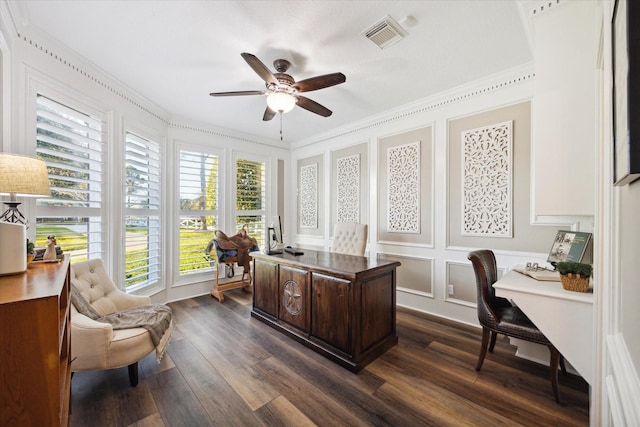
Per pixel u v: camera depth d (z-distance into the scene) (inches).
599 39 52.2
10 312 34.1
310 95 125.3
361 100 131.7
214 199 169.9
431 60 96.9
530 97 102.9
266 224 195.2
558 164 64.6
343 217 172.4
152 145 137.4
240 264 159.8
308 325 100.0
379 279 94.7
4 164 56.4
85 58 94.8
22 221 75.9
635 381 27.2
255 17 75.3
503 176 110.0
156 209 140.1
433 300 130.9
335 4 70.8
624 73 26.7
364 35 83.0
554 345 64.1
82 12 73.0
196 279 161.0
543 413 66.3
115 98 111.6
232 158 177.9
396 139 145.6
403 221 142.4
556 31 65.1
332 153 180.5
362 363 85.6
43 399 35.6
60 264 57.1
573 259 82.4
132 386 76.3
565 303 62.9
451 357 92.0
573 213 62.7
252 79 110.3
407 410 67.7
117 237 112.7
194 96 126.1
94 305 86.6
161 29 80.1
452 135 124.5
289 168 210.8
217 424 63.4
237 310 136.6
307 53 92.2
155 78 109.3
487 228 114.3
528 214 104.5
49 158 87.4
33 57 80.6
